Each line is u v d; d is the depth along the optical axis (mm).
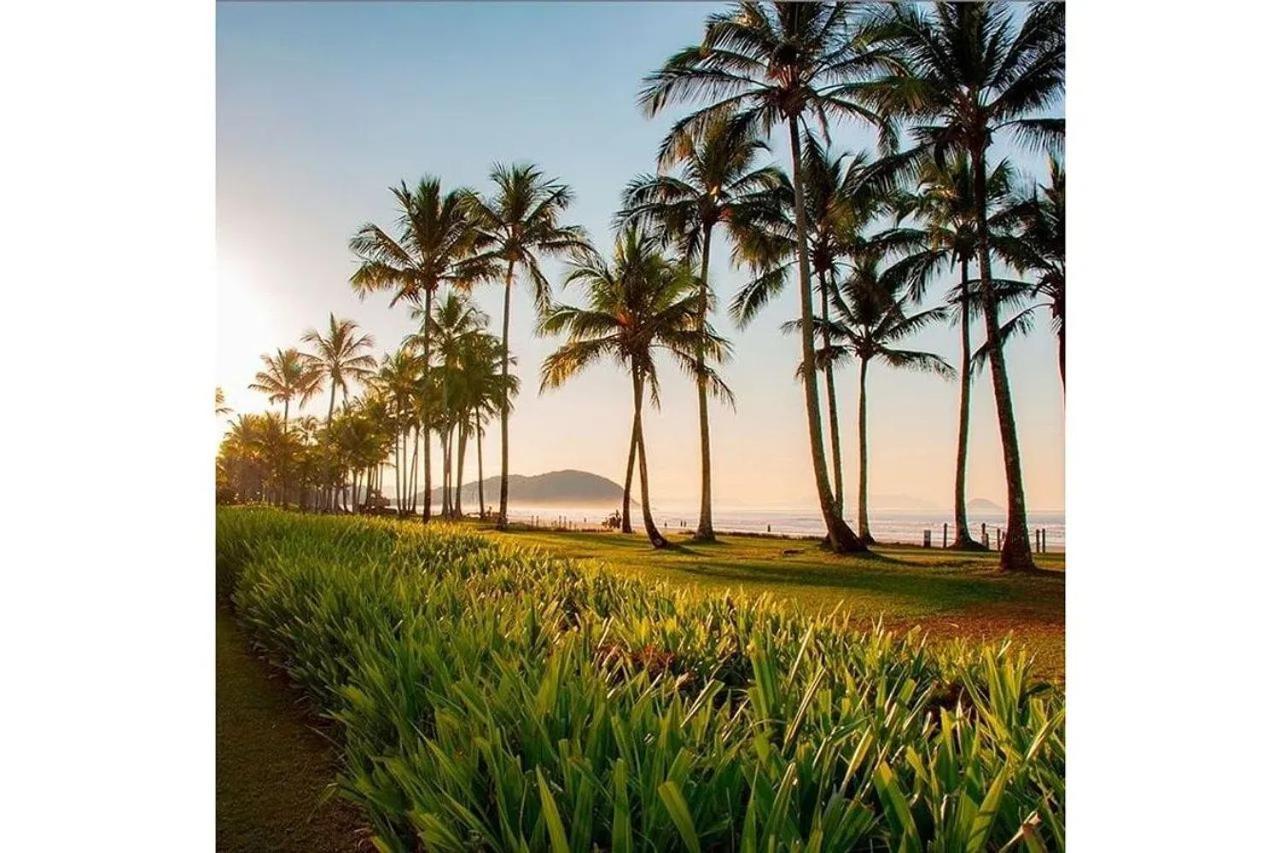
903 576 11266
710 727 2039
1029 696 2506
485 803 1755
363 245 24734
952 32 13070
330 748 3406
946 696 2773
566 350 20406
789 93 14852
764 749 1647
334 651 3721
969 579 10852
